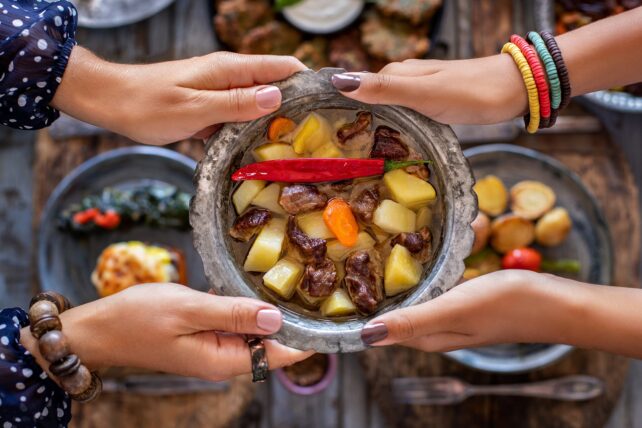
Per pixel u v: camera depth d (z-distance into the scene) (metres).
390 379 0.76
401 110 0.56
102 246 0.77
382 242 0.57
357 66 0.78
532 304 0.57
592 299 0.57
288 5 0.77
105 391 0.75
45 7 0.59
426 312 0.54
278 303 0.56
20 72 0.58
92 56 0.61
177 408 0.76
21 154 0.81
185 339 0.57
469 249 0.54
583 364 0.76
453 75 0.58
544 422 0.76
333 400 0.77
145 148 0.77
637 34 0.59
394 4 0.76
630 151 0.80
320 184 0.57
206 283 0.77
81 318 0.57
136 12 0.78
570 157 0.78
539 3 0.76
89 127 0.78
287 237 0.56
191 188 0.77
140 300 0.57
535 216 0.74
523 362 0.74
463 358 0.74
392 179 0.56
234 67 0.57
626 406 0.77
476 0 0.78
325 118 0.57
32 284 0.78
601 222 0.75
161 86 0.58
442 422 0.76
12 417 0.56
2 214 0.80
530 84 0.58
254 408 0.76
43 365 0.57
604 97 0.75
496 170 0.76
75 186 0.77
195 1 0.79
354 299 0.55
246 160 0.57
